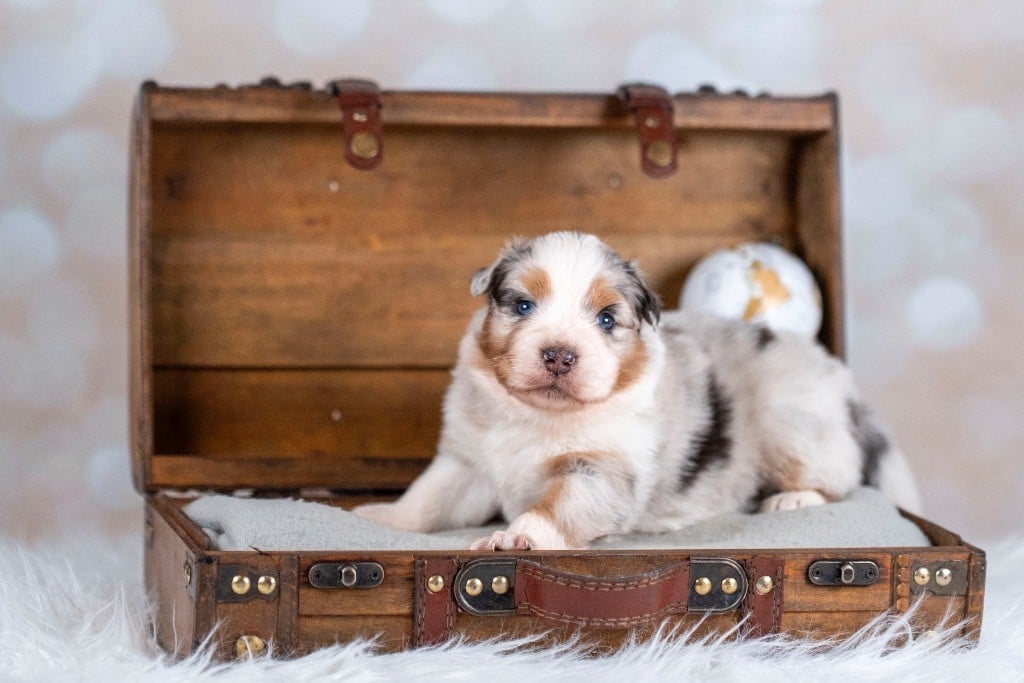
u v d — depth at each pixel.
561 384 1.07
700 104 1.26
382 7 1.45
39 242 1.45
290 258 1.29
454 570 1.01
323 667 0.99
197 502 1.11
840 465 1.19
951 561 1.04
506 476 1.13
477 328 1.14
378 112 1.22
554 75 1.47
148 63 1.44
